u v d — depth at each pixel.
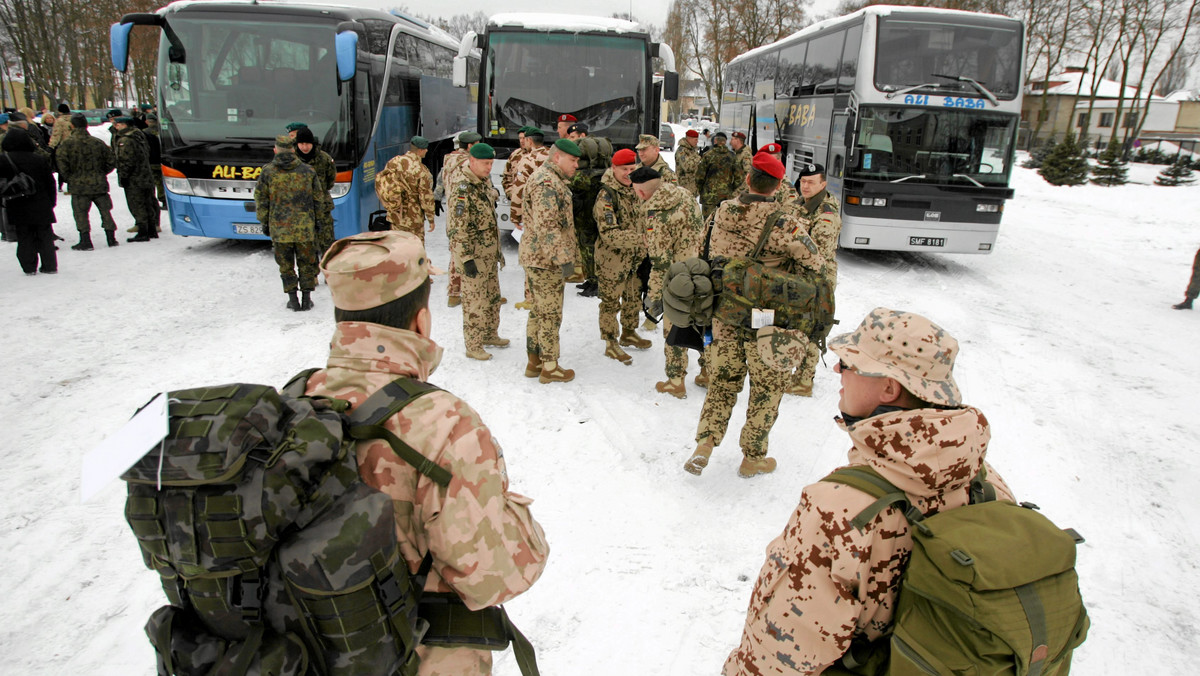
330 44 9.03
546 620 3.03
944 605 1.29
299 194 6.98
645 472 4.28
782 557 1.51
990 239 10.34
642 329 6.99
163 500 1.21
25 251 8.10
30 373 5.48
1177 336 7.53
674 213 4.93
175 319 6.95
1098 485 4.43
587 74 9.62
